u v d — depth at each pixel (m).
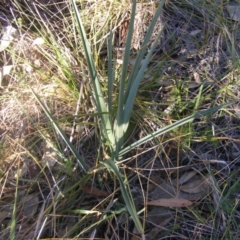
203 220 0.58
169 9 0.78
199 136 0.64
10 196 0.60
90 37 0.75
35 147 0.63
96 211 0.56
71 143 0.59
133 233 0.57
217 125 0.66
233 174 0.61
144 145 0.63
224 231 0.57
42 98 0.68
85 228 0.56
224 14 0.78
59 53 0.70
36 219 0.58
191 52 0.73
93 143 0.64
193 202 0.59
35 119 0.66
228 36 0.74
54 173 0.61
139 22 0.75
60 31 0.75
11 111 0.67
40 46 0.73
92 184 0.59
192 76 0.70
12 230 0.53
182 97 0.68
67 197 0.59
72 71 0.70
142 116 0.65
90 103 0.67
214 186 0.59
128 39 0.48
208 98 0.68
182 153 0.63
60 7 0.79
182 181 0.61
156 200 0.59
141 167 0.62
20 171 0.62
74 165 0.61
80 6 0.79
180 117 0.66
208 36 0.75
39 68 0.71
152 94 0.68
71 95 0.68
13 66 0.71
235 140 0.63
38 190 0.61
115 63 0.68
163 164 0.60
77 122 0.64
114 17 0.77
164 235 0.57
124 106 0.54
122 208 0.57
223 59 0.72
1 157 0.62
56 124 0.56
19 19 0.73
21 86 0.69
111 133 0.57
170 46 0.74
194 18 0.77
